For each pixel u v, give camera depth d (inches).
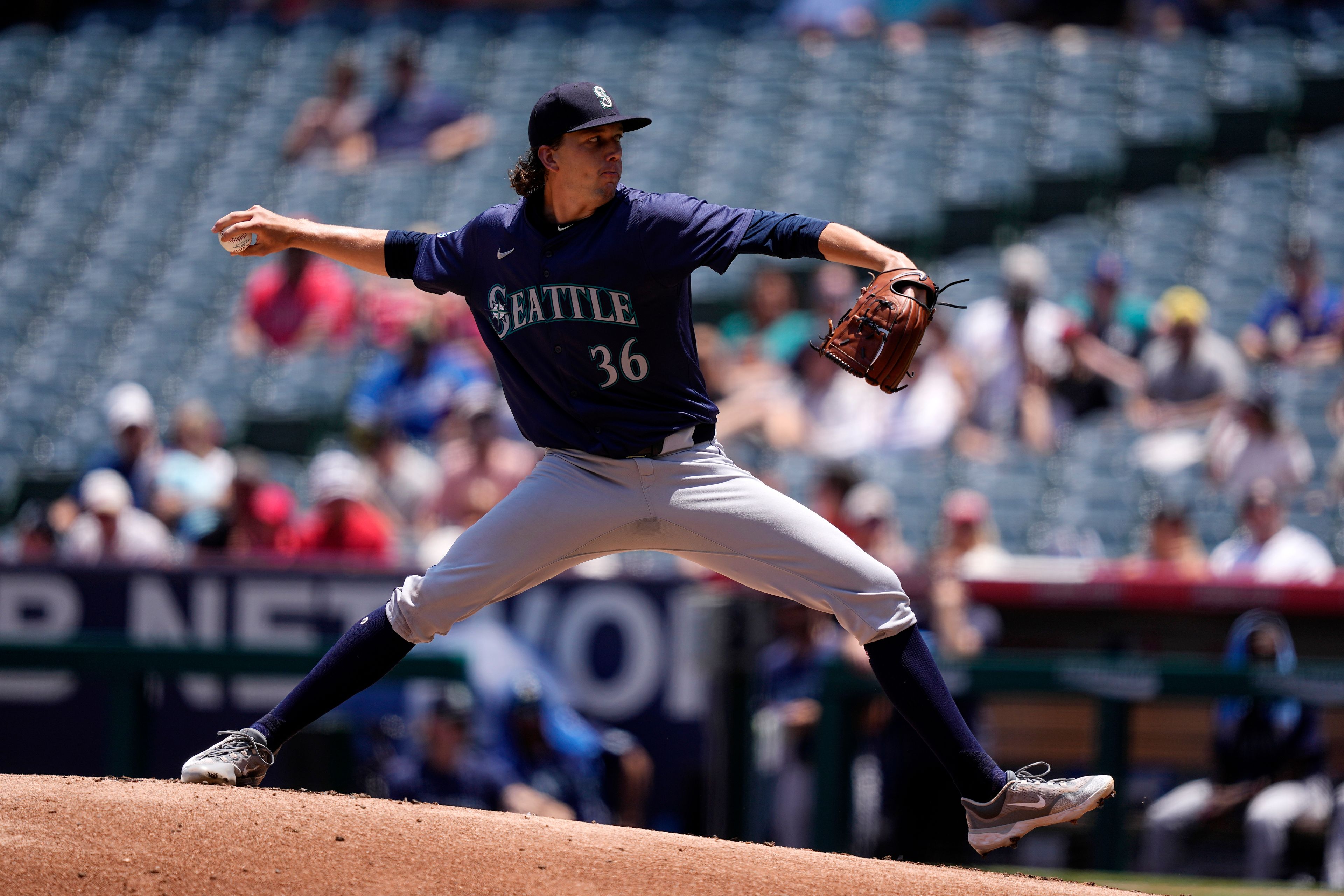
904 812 873.5
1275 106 1893.5
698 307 1667.1
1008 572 935.7
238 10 2591.0
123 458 1272.1
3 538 1445.6
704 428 462.9
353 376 1544.0
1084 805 458.9
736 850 462.9
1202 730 875.4
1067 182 1840.6
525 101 2177.7
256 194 2052.2
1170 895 479.5
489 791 887.7
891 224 1796.3
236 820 439.5
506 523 460.8
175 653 929.5
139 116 2304.4
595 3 2468.0
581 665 934.4
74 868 399.5
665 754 921.5
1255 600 895.7
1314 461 1278.3
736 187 1910.7
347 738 930.1
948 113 2009.1
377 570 983.6
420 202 1959.9
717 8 2407.7
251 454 1370.6
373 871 407.8
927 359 1299.2
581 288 445.1
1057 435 1302.9
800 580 459.5
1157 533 1034.7
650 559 1047.0
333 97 2126.0
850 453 1274.6
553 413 465.1
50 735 976.9
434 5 2524.6
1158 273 1627.7
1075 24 2324.1
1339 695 804.0
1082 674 833.5
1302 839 848.9
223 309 1809.8
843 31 2305.6
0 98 2377.0
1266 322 1443.2
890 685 464.4
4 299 1943.9
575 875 414.0
